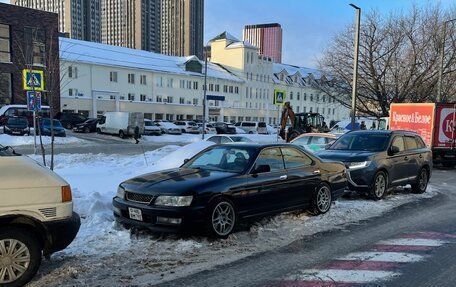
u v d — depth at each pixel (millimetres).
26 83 12711
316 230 7277
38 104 12773
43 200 4684
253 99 81125
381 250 6207
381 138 10992
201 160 7723
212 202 6332
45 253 4840
